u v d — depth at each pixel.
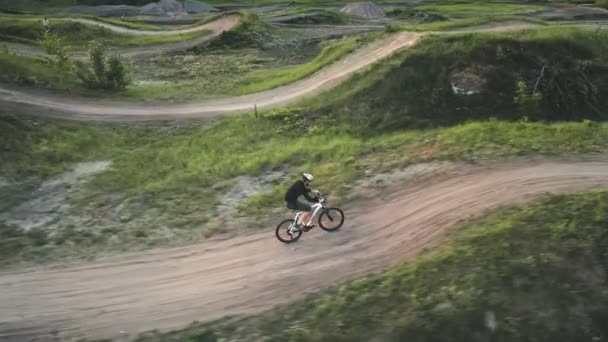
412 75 29.19
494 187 18.34
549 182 18.19
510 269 13.14
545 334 11.71
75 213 19.86
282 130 27.69
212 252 16.45
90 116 30.84
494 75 28.34
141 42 58.09
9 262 16.34
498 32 32.41
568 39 31.02
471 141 22.75
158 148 26.95
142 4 105.62
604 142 22.03
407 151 22.64
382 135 26.17
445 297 12.60
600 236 13.91
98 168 24.59
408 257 15.01
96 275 15.54
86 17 66.62
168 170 23.91
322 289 14.02
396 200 18.48
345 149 23.83
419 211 17.50
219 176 22.58
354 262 15.13
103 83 36.28
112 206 20.38
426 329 11.81
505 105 27.34
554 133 23.28
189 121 30.56
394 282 13.58
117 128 29.50
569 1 95.88
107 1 105.06
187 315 13.50
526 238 14.27
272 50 54.22
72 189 22.20
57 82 35.28
